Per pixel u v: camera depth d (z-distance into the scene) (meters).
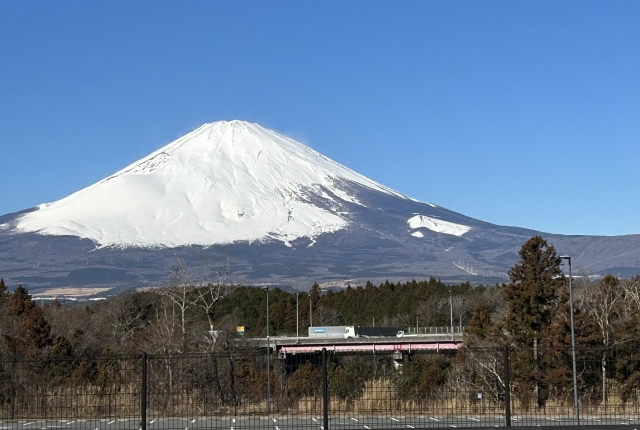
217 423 30.17
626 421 30.86
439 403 31.27
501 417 31.41
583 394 35.59
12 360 28.59
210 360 34.06
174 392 31.48
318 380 33.12
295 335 123.56
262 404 32.97
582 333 49.88
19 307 81.50
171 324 65.50
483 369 35.53
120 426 29.84
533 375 37.22
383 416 30.69
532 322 51.72
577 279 73.62
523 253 53.84
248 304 136.38
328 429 28.75
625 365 34.09
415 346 96.06
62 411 29.64
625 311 59.28
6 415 29.53
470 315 133.62
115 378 31.64
